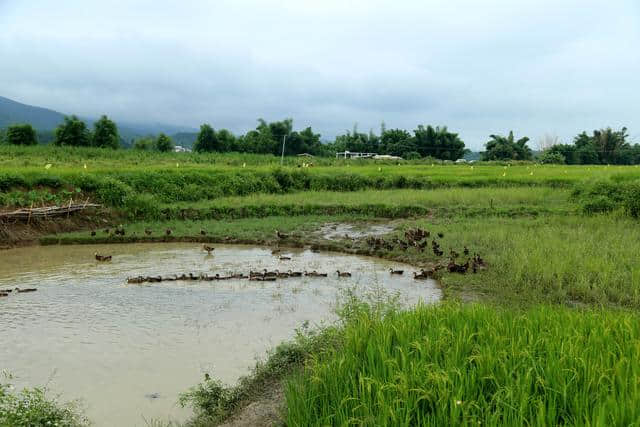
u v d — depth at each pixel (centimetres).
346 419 485
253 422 601
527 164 6294
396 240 1842
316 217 2419
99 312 1099
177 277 1421
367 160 5981
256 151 6950
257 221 2328
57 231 2070
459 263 1481
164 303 1176
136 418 651
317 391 549
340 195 2892
